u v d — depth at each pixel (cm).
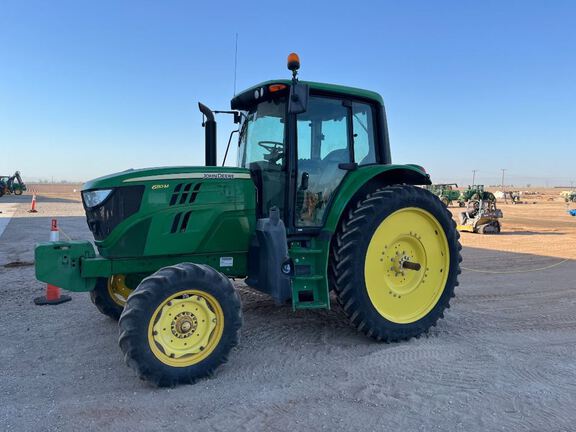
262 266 423
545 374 379
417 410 319
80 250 405
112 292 499
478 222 1564
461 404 328
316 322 509
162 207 402
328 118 473
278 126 459
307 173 459
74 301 587
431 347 439
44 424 297
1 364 391
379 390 348
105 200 399
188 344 363
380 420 306
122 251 396
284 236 411
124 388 350
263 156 477
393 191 456
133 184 396
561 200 5262
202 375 361
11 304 569
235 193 429
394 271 464
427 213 474
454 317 541
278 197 457
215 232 422
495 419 309
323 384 358
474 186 3612
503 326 508
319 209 468
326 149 471
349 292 432
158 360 346
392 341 451
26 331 474
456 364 398
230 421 303
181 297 359
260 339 455
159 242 401
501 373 380
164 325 354
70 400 329
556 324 517
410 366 393
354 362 401
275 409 319
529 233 1584
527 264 920
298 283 416
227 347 371
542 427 300
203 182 416
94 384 356
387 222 455
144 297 343
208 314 368
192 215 411
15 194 4388
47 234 1246
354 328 491
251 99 482
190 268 362
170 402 328
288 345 440
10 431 288
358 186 453
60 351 421
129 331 338
